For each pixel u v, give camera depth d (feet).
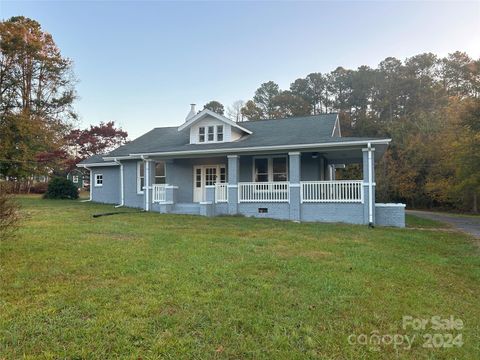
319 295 13.84
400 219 39.75
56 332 10.19
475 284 17.21
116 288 13.91
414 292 14.94
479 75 67.72
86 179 125.49
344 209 40.63
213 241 24.68
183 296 13.20
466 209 78.02
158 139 61.67
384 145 40.04
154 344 9.69
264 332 10.62
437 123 88.33
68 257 18.63
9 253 19.24
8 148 72.49
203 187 54.03
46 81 85.71
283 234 29.04
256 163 50.85
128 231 28.04
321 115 56.90
